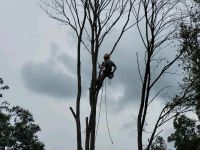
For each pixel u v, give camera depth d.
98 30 15.48
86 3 15.52
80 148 14.52
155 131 15.70
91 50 15.38
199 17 17.92
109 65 15.74
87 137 14.59
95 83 15.25
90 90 15.21
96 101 15.12
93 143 14.53
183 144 48.91
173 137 50.25
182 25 17.09
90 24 15.51
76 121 14.75
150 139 15.70
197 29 17.81
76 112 14.84
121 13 15.75
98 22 15.50
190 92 17.62
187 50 19.59
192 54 20.19
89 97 15.16
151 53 15.74
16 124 50.34
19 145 49.78
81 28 15.48
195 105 17.11
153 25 15.79
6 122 49.34
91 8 15.50
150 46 15.77
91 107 14.97
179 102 16.45
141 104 15.83
